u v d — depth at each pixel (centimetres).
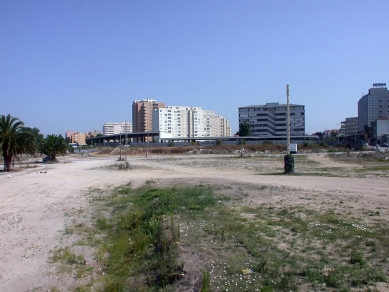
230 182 2778
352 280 778
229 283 788
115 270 978
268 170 4406
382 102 18838
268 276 818
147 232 1266
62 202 2172
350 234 1127
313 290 741
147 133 15375
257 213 1506
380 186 2334
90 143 19962
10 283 921
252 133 16788
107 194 2484
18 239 1327
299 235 1138
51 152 7862
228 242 1081
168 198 1859
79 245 1236
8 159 5234
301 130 16638
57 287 890
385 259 893
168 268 895
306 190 2183
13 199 2316
